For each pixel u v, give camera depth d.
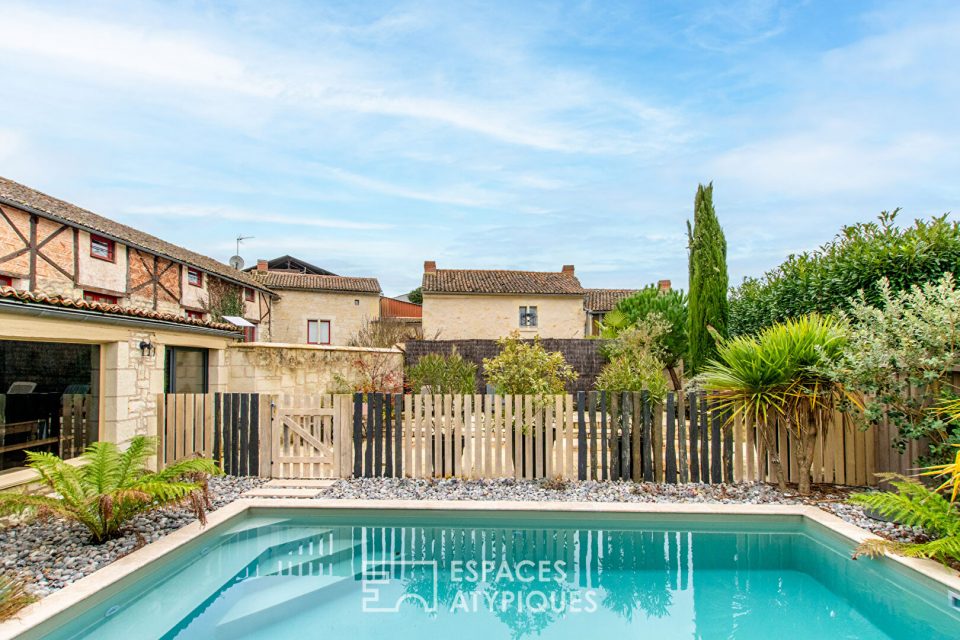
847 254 8.29
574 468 8.00
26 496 4.58
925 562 4.31
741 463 6.88
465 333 23.98
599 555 5.21
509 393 7.62
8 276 11.36
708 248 12.61
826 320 6.67
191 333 8.70
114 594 4.06
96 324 6.51
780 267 10.60
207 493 5.45
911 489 4.95
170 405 7.59
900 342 5.60
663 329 15.69
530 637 3.71
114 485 5.09
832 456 6.79
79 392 6.64
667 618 4.05
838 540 5.12
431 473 7.29
